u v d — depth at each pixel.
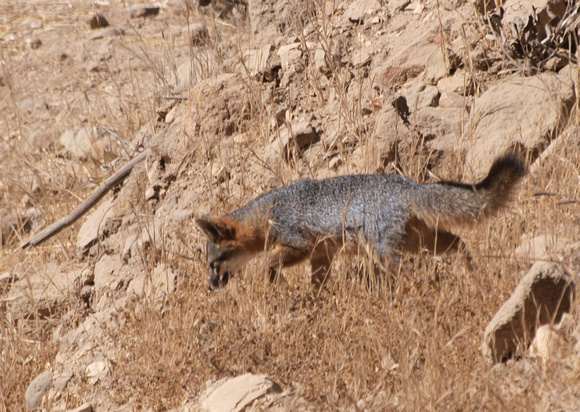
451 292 14.63
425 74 22.47
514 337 12.87
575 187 16.67
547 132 18.41
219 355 15.24
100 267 21.72
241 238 17.55
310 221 16.72
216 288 17.53
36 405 17.45
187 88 27.67
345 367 13.53
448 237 16.27
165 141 24.58
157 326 16.30
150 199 23.36
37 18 40.97
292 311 16.06
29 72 36.28
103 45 37.06
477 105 19.91
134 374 15.66
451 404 11.63
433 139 19.78
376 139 19.78
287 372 14.18
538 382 11.61
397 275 15.53
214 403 13.80
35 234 26.20
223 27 35.56
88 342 18.55
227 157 22.62
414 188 15.86
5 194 28.94
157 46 36.16
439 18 22.36
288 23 28.17
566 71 19.95
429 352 12.65
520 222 16.34
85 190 28.11
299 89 24.03
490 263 15.35
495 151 18.69
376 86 22.72
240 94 23.78
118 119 31.45
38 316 20.94
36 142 31.77
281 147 21.22
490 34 22.33
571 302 12.70
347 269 16.53
